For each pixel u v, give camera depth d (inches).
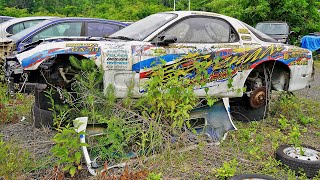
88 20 381.1
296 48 275.4
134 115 193.0
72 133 173.6
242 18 914.7
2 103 260.4
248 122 264.1
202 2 1327.5
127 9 1332.4
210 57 243.8
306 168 181.8
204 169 182.4
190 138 205.0
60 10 1540.4
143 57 229.9
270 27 714.8
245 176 168.4
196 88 238.2
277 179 169.8
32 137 214.1
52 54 219.8
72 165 170.9
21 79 230.1
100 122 186.2
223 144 211.9
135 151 188.7
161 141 189.3
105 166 164.6
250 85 266.7
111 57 224.7
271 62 268.1
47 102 225.0
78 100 209.9
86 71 217.0
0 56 332.2
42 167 174.1
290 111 285.6
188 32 247.4
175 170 180.1
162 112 197.0
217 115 220.1
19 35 367.2
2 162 167.6
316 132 249.9
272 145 209.3
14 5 1563.7
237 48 252.8
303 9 890.1
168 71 230.7
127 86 221.3
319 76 521.0
